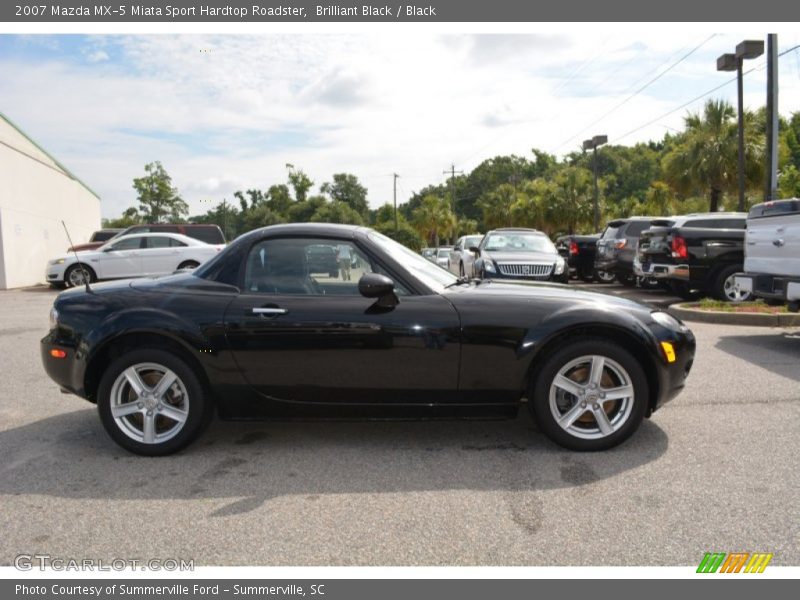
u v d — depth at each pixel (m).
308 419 3.93
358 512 3.07
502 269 11.70
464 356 3.77
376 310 3.80
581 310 3.81
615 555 2.62
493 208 65.00
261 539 2.81
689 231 10.47
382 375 3.80
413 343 3.76
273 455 3.89
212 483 3.46
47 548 2.76
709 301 9.81
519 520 2.95
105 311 3.93
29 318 10.67
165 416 3.96
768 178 14.51
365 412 3.89
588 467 3.58
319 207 83.25
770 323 8.42
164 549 2.74
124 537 2.85
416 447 3.99
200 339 3.80
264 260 4.00
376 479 3.48
